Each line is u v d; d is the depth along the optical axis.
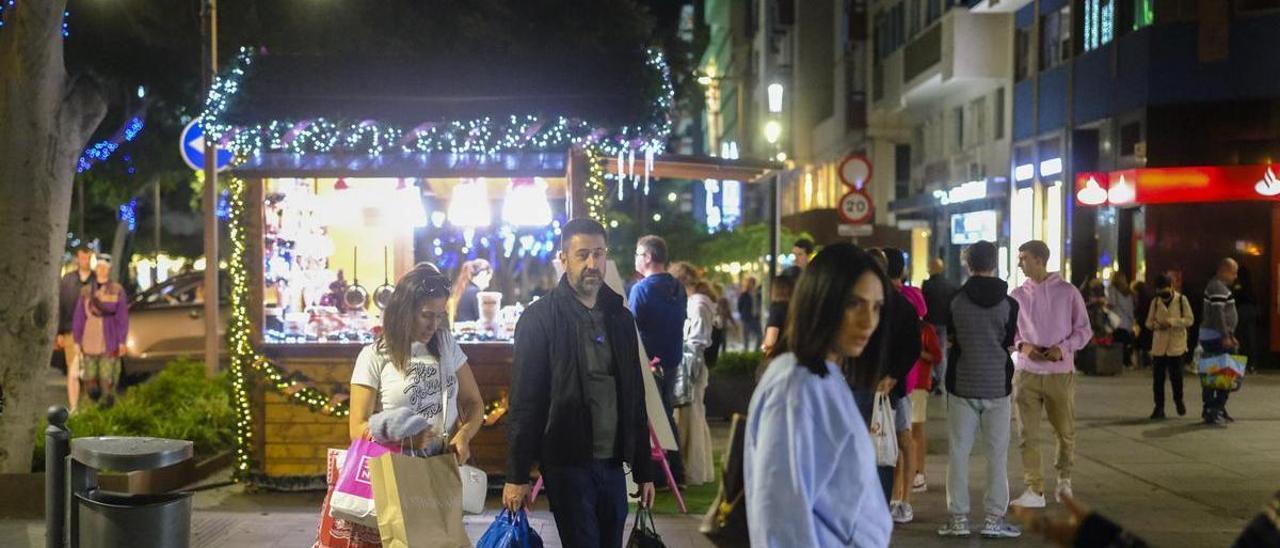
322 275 10.85
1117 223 23.38
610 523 5.50
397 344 5.58
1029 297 9.12
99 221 49.56
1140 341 21.28
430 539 5.20
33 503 8.79
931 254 34.56
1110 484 10.37
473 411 5.91
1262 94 21.28
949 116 33.00
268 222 10.32
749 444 3.41
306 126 9.56
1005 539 8.32
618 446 5.45
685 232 27.69
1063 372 9.11
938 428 13.90
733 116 62.22
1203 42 21.59
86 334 14.97
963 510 8.35
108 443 5.51
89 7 17.23
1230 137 21.72
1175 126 22.06
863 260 3.45
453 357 5.77
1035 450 9.16
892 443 6.73
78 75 9.30
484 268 10.87
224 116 9.55
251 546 7.97
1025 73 28.14
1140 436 13.13
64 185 9.09
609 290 5.58
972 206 30.88
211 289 15.45
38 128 8.88
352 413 5.59
